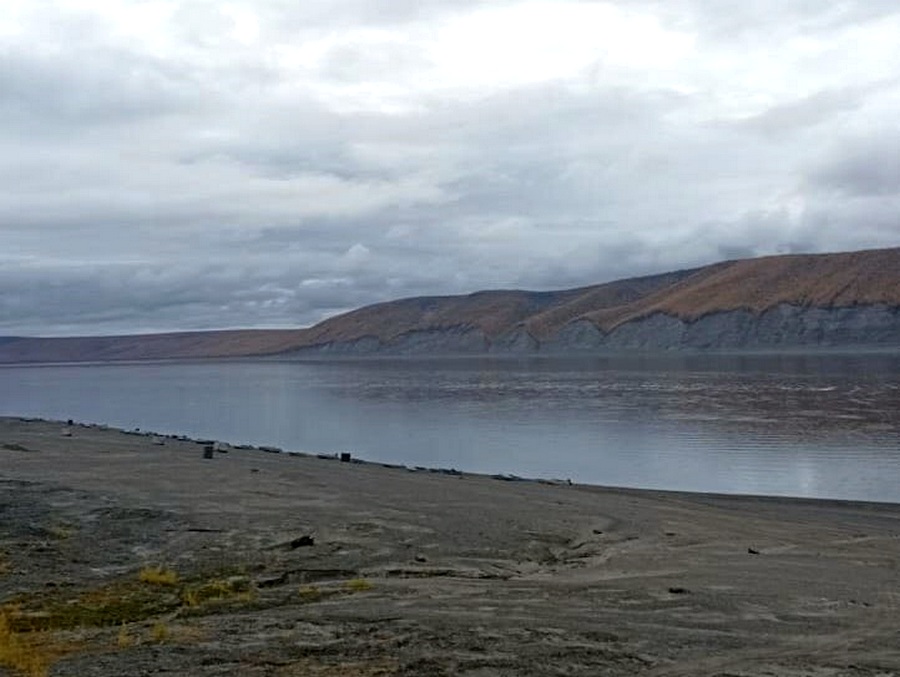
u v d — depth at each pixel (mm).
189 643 10344
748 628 11562
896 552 18688
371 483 27516
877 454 41625
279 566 15492
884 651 10508
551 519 21688
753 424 55812
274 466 31500
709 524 22156
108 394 119688
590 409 70938
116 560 15609
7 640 10281
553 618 11836
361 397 95688
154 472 27766
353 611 12133
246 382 144125
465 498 24828
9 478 25016
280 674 9078
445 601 12883
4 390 137125
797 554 18188
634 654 10125
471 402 82750
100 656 9727
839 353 174875
